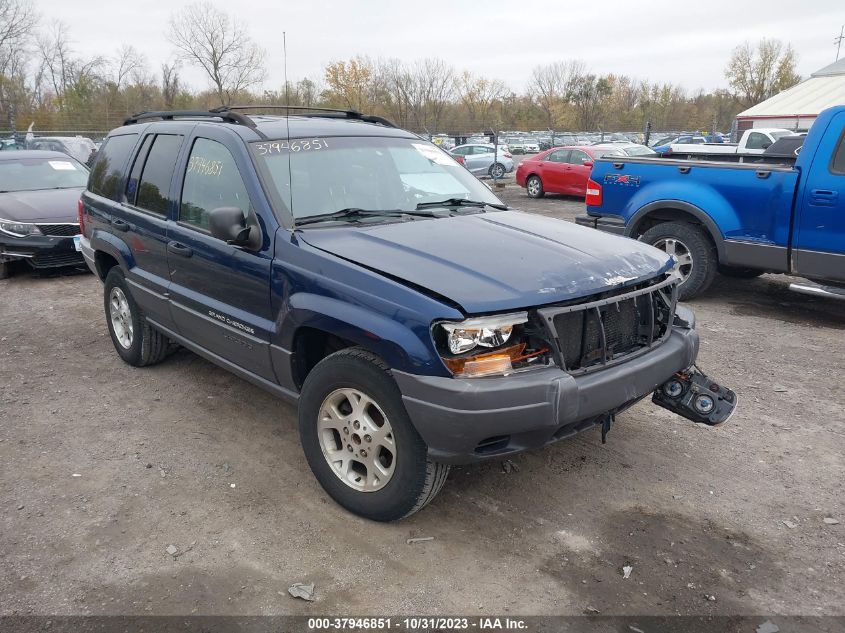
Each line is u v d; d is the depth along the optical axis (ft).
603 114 216.13
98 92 155.12
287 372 12.13
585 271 10.72
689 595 9.67
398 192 14.02
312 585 9.85
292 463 13.42
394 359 9.91
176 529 11.22
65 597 9.62
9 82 156.76
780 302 25.34
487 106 197.67
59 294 27.32
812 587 9.83
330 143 14.03
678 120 215.10
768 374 17.89
